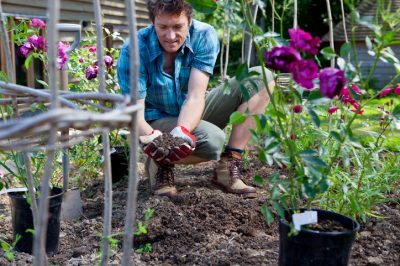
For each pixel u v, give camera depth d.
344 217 1.89
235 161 3.06
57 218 2.34
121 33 9.84
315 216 1.80
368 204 2.49
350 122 1.76
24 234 2.34
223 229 2.48
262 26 14.69
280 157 1.78
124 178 3.53
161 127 3.03
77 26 2.78
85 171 3.43
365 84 1.72
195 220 2.53
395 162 2.94
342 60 1.73
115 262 2.18
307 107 1.78
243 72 1.74
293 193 1.86
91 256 2.28
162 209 2.58
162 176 2.95
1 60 5.95
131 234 1.48
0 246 2.40
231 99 3.12
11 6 5.99
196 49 2.93
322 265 1.76
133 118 1.37
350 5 1.64
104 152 1.62
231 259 2.14
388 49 1.73
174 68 2.98
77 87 3.78
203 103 2.89
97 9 1.70
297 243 1.78
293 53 1.50
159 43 2.91
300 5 15.71
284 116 1.75
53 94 1.18
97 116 1.12
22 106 4.91
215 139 2.93
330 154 2.61
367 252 2.18
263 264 2.09
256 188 3.21
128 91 2.89
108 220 1.66
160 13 2.69
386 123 2.58
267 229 2.54
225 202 2.67
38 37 2.88
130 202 1.46
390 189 2.90
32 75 6.56
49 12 1.15
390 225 2.46
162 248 2.33
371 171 2.61
